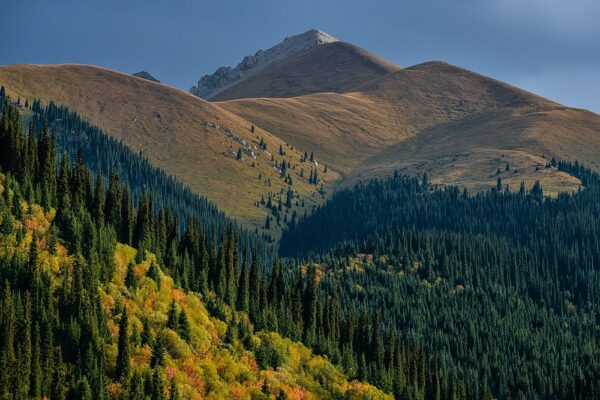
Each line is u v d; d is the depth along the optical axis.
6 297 156.88
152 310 191.00
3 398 140.50
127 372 160.75
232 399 178.75
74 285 172.00
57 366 152.62
